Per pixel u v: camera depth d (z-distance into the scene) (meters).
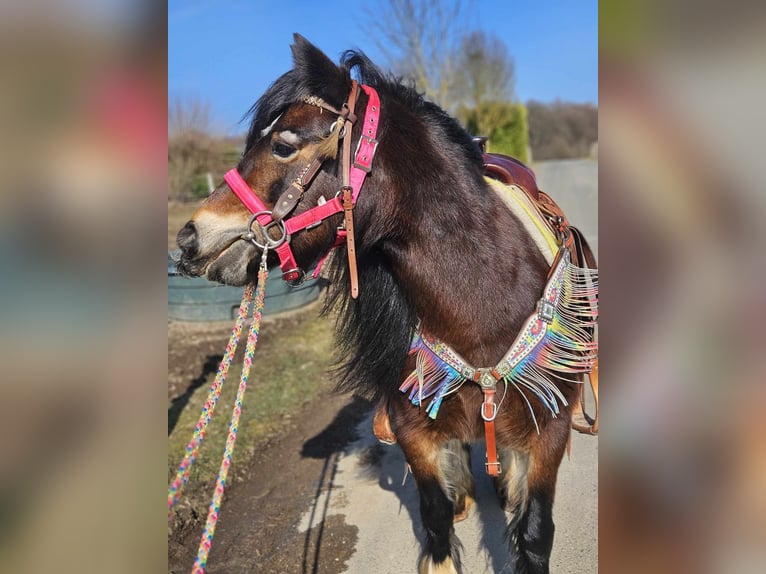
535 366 1.74
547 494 1.81
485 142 2.46
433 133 1.78
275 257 1.70
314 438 3.69
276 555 2.60
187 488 3.11
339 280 1.92
